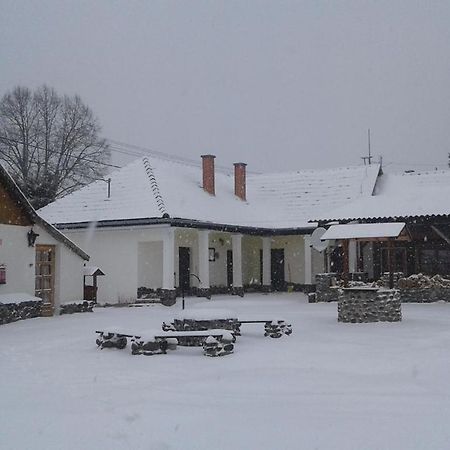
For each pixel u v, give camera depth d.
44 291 19.47
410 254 27.05
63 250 20.11
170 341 11.59
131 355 11.19
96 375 9.30
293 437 6.00
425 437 5.95
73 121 41.94
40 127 40.59
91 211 26.25
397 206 25.83
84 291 21.67
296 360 10.39
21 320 17.34
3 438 6.06
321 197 31.69
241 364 10.10
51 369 9.82
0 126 39.44
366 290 16.33
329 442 5.84
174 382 8.73
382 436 6.00
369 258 28.23
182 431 6.24
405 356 10.66
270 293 30.52
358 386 8.31
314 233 23.59
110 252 25.58
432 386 8.27
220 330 11.42
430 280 23.19
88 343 12.78
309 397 7.71
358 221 25.69
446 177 32.22
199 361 10.46
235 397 7.76
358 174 32.91
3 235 17.64
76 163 41.72
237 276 28.77
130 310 21.17
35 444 5.88
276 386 8.38
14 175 39.03
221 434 6.13
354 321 16.33
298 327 15.36
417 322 16.19
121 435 6.13
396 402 7.40
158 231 24.45
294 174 34.72
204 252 26.48
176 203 25.83
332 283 24.31
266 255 30.91
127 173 28.36
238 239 28.80
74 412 7.04
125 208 25.53
